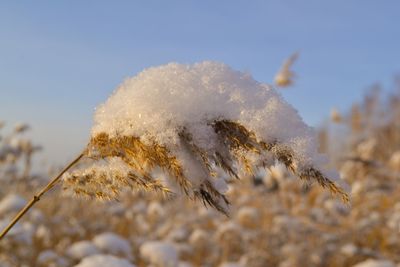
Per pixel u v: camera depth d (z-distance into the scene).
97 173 1.50
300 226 6.93
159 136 1.42
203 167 1.44
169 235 6.93
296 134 1.38
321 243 6.40
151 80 1.52
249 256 6.09
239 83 1.52
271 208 7.89
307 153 1.34
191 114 1.43
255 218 7.51
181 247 6.18
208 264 5.93
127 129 1.45
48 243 5.59
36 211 6.41
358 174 8.00
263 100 1.46
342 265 5.92
